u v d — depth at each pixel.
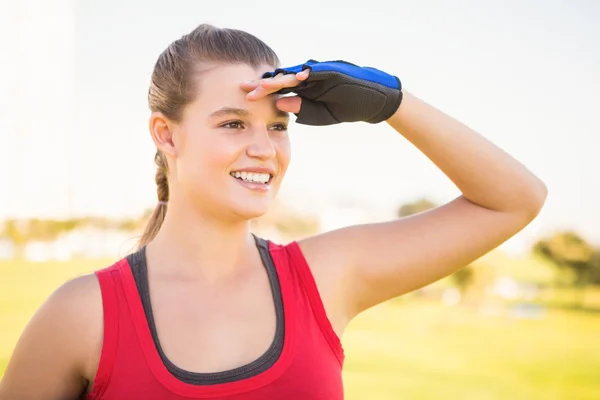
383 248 1.57
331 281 1.53
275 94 1.47
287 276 1.50
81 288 1.40
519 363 5.62
